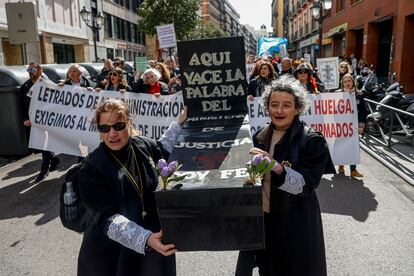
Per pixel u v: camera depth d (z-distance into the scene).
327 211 4.57
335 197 5.04
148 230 1.88
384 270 3.29
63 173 6.42
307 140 2.20
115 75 6.89
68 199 2.11
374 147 7.83
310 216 2.24
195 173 1.80
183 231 1.70
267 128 2.44
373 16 18.89
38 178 6.04
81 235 4.15
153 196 2.13
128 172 2.06
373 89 10.16
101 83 7.83
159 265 2.08
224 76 2.50
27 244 3.96
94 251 2.09
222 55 2.47
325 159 2.18
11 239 4.08
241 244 1.68
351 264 3.39
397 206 4.68
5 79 7.18
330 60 8.16
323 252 2.28
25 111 6.33
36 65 6.32
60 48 24.17
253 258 2.42
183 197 1.66
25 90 6.30
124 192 2.01
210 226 1.68
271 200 2.28
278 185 2.04
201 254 3.67
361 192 5.21
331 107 5.86
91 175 1.97
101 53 31.08
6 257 3.70
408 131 7.97
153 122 5.98
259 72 6.69
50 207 4.96
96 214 1.93
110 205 1.95
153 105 5.97
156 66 8.41
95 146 5.98
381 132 8.07
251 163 1.68
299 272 2.22
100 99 6.01
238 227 1.67
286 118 2.25
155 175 2.14
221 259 3.56
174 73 13.21
